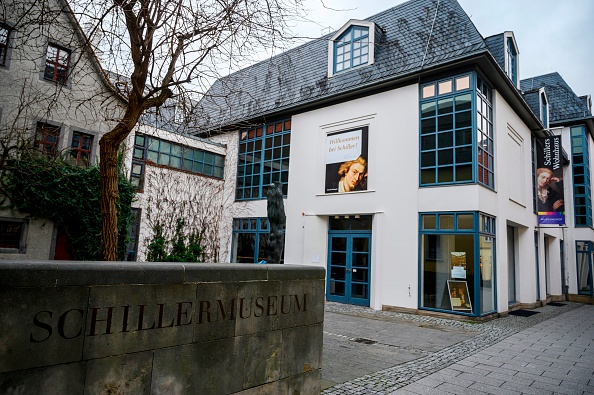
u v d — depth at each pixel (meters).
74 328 2.63
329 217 14.71
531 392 5.38
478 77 12.05
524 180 15.61
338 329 9.34
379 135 13.39
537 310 14.61
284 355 4.05
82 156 12.51
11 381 2.37
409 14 14.73
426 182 12.16
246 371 3.66
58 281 2.58
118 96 6.77
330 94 14.57
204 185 17.41
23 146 9.91
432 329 9.71
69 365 2.59
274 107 16.72
